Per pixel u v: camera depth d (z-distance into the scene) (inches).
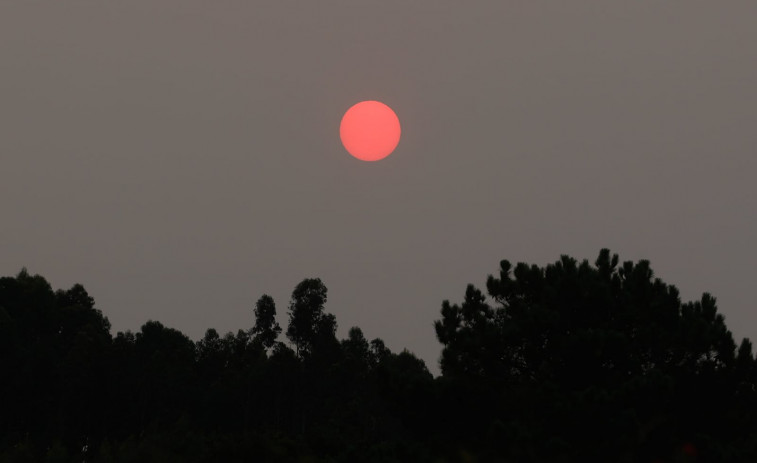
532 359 2447.1
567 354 2329.0
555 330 2409.0
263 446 2800.2
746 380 2409.0
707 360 2429.9
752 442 2317.9
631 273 2610.7
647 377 2185.0
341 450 2714.1
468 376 2516.0
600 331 2305.6
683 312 2490.2
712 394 2409.0
